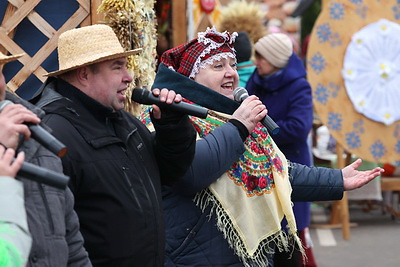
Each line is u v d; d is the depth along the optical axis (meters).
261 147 8.68
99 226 6.61
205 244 8.23
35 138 5.46
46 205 5.73
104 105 6.85
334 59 17.73
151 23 10.62
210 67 8.76
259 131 8.76
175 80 8.64
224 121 8.55
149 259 6.86
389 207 22.39
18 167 5.17
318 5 26.69
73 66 6.68
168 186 7.78
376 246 18.81
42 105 6.73
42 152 5.82
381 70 17.80
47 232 5.70
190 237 8.21
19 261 5.07
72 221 6.11
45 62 9.84
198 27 17.59
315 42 17.67
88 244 6.59
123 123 7.07
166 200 8.29
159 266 7.00
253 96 8.43
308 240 14.55
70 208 6.08
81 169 6.55
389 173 21.62
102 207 6.61
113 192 6.64
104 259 6.63
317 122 21.56
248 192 8.40
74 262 6.15
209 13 17.78
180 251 8.23
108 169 6.67
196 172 7.91
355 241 19.45
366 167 21.03
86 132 6.68
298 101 12.65
